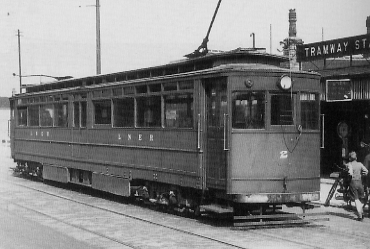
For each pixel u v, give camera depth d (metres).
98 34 26.09
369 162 14.42
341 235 11.30
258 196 11.93
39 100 22.31
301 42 25.84
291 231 11.77
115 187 16.47
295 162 12.30
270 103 12.14
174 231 11.82
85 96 18.41
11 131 25.45
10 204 16.27
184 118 13.25
